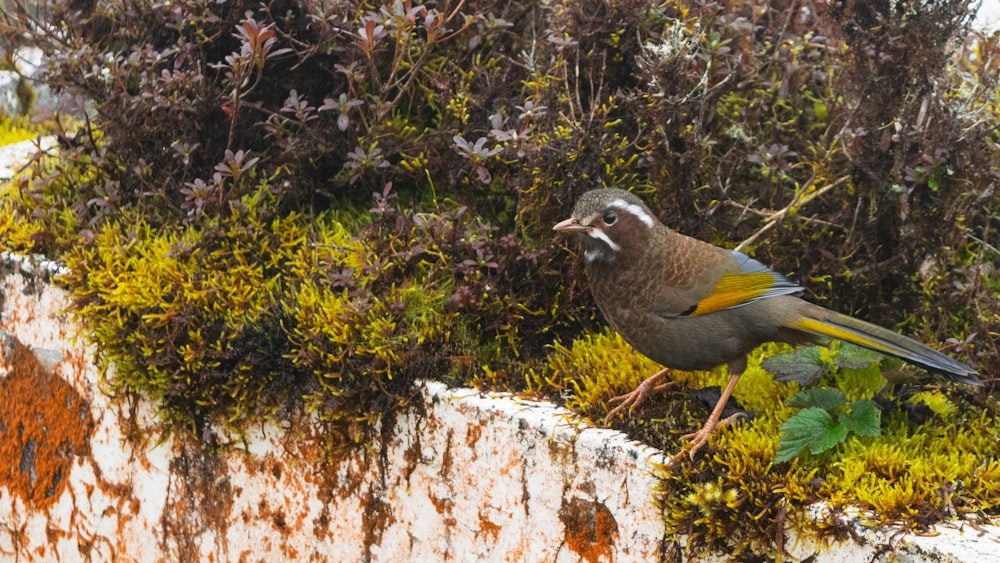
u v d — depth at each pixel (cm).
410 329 750
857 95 812
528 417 683
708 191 827
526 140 793
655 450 643
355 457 757
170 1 891
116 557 888
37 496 934
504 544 700
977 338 739
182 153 857
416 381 736
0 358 935
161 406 813
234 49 933
